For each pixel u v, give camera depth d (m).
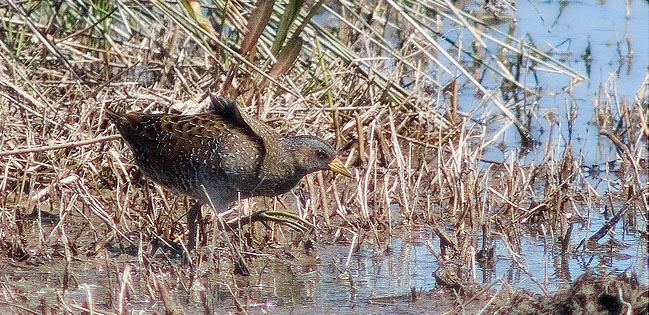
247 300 9.14
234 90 12.86
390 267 10.51
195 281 9.59
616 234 11.83
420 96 14.84
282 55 13.20
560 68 17.48
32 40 14.62
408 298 9.51
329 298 9.51
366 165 12.55
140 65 14.27
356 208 11.95
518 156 14.39
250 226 11.10
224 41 14.09
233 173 10.62
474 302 9.28
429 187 12.77
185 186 10.69
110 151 11.30
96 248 10.39
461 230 11.18
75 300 9.02
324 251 10.96
